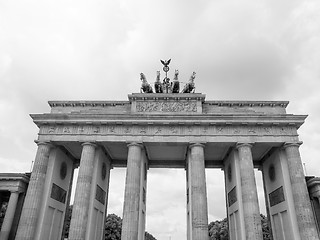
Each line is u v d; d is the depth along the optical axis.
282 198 60.44
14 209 58.09
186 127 61.88
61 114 62.00
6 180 59.97
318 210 58.59
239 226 57.69
